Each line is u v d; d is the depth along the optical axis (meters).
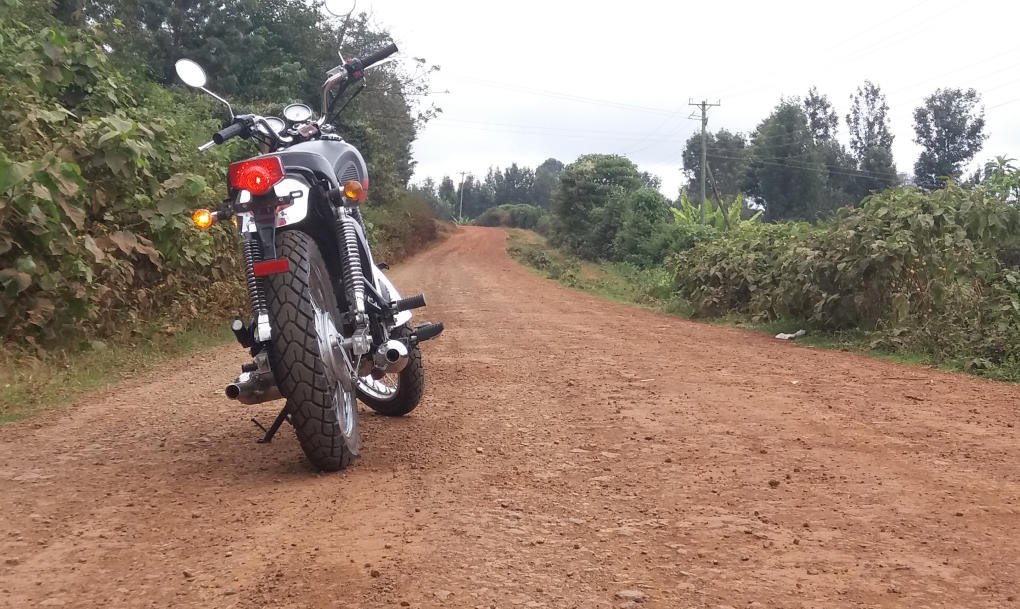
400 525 3.24
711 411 5.77
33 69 8.99
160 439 4.88
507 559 2.89
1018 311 9.12
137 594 2.58
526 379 7.24
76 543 3.06
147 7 32.69
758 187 62.56
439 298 19.11
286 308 3.81
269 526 3.24
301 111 4.74
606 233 51.84
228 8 34.59
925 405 6.05
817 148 61.25
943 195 10.95
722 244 17.03
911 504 3.57
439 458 4.40
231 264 11.46
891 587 2.65
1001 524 3.29
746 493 3.75
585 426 5.25
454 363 8.20
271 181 3.86
